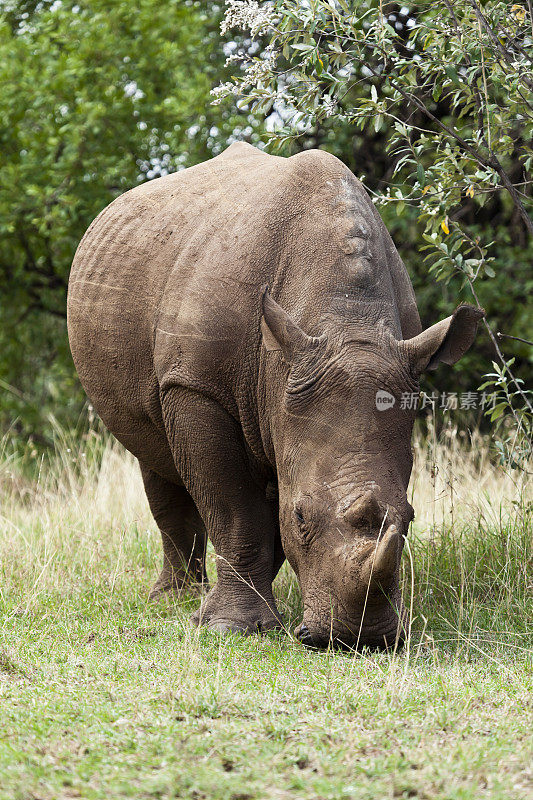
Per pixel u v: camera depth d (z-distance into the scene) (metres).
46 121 39.34
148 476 21.09
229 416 17.09
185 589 20.16
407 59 19.05
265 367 16.34
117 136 39.66
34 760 9.57
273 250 16.72
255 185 17.94
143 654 14.98
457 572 19.48
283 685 12.66
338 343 15.23
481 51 18.11
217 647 15.45
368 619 14.15
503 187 19.31
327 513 14.51
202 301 17.02
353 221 16.27
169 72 39.66
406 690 12.05
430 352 15.09
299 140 36.00
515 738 10.34
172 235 18.56
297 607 18.44
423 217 19.70
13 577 20.86
